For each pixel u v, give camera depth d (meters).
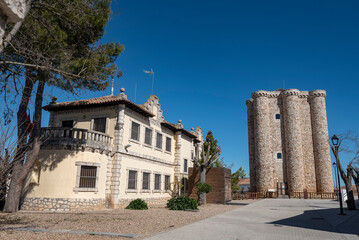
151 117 27.39
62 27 15.10
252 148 51.00
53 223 12.63
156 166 27.94
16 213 16.80
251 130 51.75
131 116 23.97
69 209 18.44
